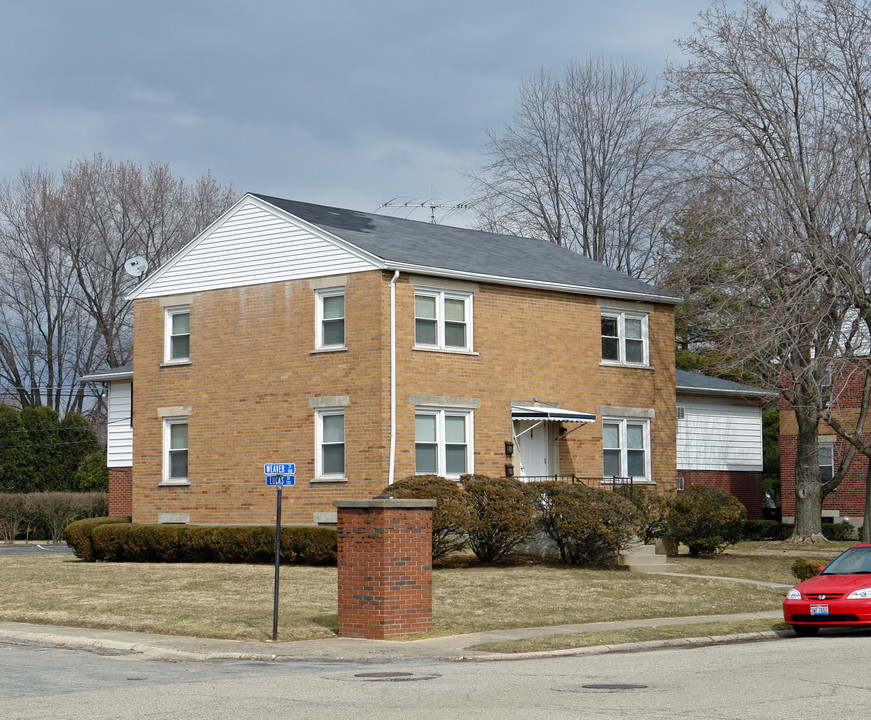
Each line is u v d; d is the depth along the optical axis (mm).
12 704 12320
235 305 31797
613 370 33625
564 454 32250
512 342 31328
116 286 61188
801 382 30953
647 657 16266
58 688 13602
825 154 32188
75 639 18547
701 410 43188
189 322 32750
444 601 22047
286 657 16516
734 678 13484
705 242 34844
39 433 55750
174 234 63125
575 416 30359
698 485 32688
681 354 51562
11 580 26609
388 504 18438
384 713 11312
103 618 20719
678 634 18719
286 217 31031
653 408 34469
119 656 17078
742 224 32750
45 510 49469
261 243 31500
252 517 30844
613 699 12023
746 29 34125
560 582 25047
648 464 34281
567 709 11375
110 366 60562
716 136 34094
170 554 30562
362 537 18594
